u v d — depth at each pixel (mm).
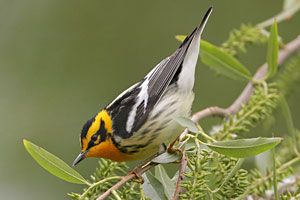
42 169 13750
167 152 7793
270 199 8250
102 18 15375
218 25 15016
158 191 7531
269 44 9297
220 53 9523
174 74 9172
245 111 8617
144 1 15109
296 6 10594
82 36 14805
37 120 13852
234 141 7129
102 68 14617
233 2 15023
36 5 14844
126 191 7305
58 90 14211
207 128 13070
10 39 14656
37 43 14609
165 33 14977
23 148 13750
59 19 14844
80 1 14898
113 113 9164
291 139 9070
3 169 13711
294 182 8359
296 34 15156
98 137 9141
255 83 9438
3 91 14141
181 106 9180
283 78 10664
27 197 13656
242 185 7355
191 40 9188
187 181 7105
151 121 8992
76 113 14000
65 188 13781
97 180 7781
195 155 7387
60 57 14586
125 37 14922
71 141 13758
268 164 8516
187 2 15047
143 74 14711
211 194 7164
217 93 14445
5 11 14828
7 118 13836
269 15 14820
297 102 13711
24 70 14375
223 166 7449
